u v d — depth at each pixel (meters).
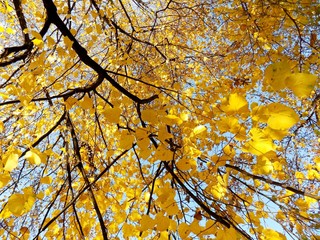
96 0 3.02
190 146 1.51
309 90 0.81
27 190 1.17
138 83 2.90
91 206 2.24
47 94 2.17
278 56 2.44
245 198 1.70
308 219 1.27
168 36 3.56
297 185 1.85
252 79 2.58
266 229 1.24
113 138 2.94
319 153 2.96
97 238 2.14
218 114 1.49
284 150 2.37
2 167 1.25
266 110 0.88
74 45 2.12
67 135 2.81
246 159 1.94
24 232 1.73
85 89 2.21
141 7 3.33
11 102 1.78
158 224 1.25
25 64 2.13
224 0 2.74
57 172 2.71
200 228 1.26
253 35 2.65
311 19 2.04
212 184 1.47
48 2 2.06
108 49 3.00
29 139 2.39
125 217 1.94
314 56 2.21
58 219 2.38
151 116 1.28
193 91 2.15
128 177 2.56
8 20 2.45
